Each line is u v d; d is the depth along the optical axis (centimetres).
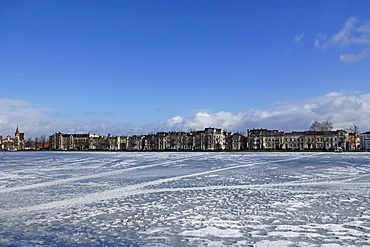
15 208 1490
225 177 2781
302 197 1731
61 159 6438
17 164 4719
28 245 980
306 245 959
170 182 2434
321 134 17875
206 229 1134
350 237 1027
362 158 6231
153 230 1128
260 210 1424
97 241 1014
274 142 18788
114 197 1775
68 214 1368
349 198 1689
